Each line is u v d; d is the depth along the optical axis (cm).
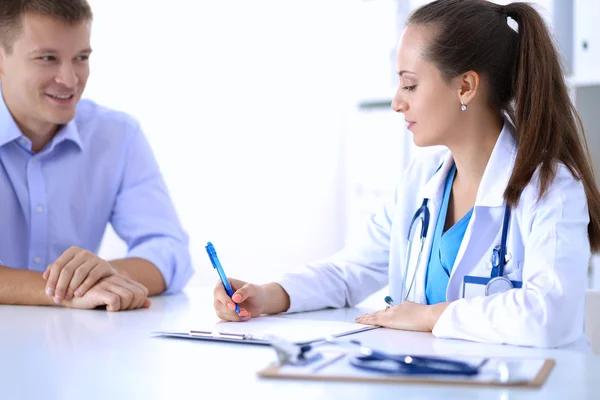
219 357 96
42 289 154
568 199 125
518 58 137
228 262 412
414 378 81
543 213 125
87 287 150
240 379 83
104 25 375
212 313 143
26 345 106
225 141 409
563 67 138
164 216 200
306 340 107
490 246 135
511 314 111
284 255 427
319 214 435
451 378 81
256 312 137
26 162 193
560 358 97
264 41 415
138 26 383
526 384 79
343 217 437
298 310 149
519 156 131
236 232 414
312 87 422
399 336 116
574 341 115
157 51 388
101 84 377
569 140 133
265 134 419
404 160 376
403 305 126
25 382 83
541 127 131
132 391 79
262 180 419
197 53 398
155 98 390
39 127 189
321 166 430
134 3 381
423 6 142
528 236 128
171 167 398
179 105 396
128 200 202
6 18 173
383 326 125
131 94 384
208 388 79
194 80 399
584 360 95
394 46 380
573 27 296
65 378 85
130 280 154
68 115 181
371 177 389
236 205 413
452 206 148
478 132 140
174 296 179
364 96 385
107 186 203
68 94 179
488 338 111
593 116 294
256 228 420
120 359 96
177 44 393
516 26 141
